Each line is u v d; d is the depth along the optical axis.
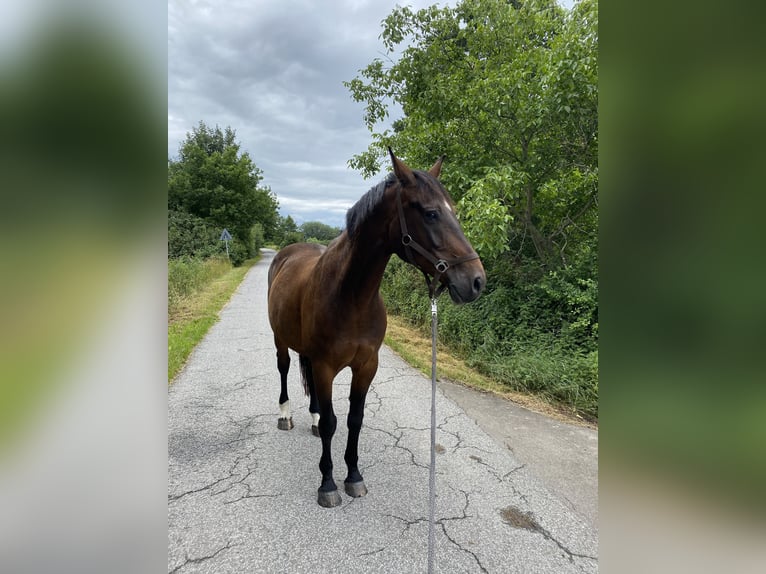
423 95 6.13
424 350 5.62
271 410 3.47
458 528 2.01
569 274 4.96
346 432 3.07
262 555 1.81
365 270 1.96
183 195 20.42
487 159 5.66
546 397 3.93
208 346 5.51
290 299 2.54
